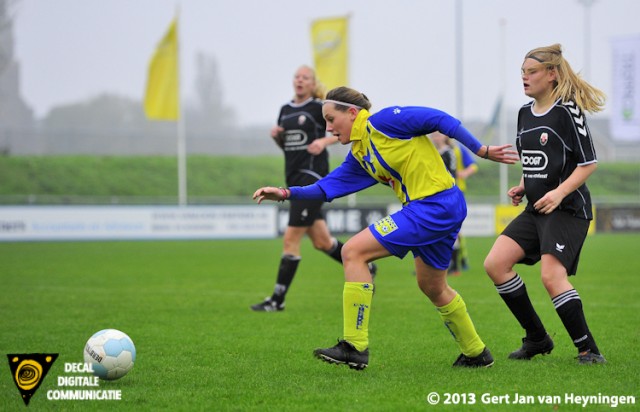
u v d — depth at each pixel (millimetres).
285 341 29531
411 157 22141
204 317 36281
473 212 109875
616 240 98438
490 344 28516
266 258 73562
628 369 23281
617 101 111688
